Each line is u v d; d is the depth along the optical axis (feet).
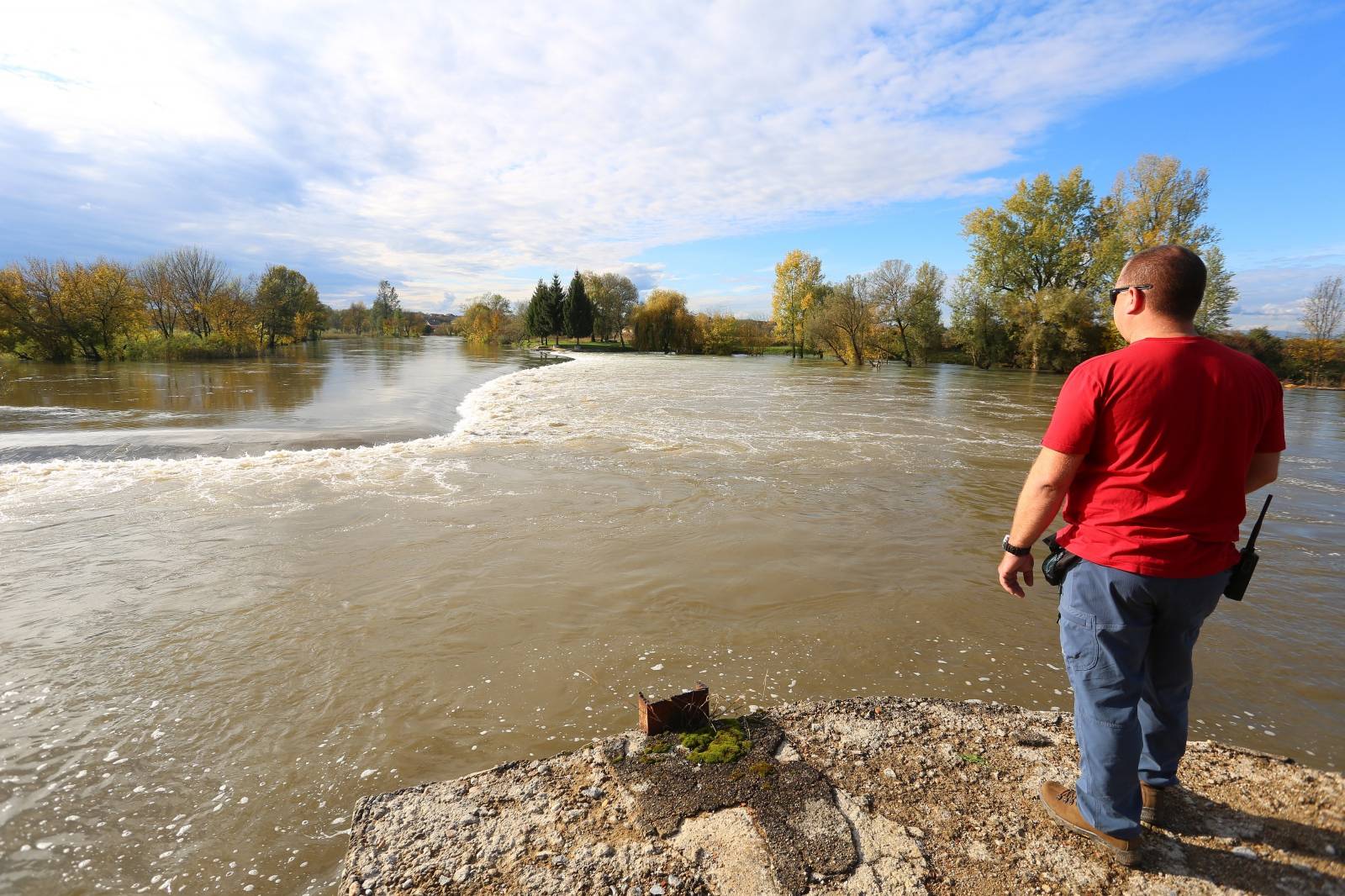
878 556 21.08
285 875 8.15
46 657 13.91
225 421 46.98
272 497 26.71
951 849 7.71
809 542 22.21
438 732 11.30
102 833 8.91
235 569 19.02
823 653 14.43
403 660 13.89
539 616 16.07
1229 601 18.03
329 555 20.21
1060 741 10.12
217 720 11.66
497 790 8.95
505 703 12.25
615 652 14.29
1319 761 10.91
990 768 9.36
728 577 18.84
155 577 18.35
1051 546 8.14
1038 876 7.30
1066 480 7.43
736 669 13.64
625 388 82.02
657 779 9.02
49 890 7.93
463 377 94.17
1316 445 49.39
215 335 144.46
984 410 64.75
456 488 28.48
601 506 26.07
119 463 32.32
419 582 18.15
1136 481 7.04
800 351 227.20
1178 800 8.64
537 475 31.35
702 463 34.96
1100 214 142.10
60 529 22.47
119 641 14.66
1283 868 7.38
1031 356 144.25
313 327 236.22
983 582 18.92
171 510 24.73
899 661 14.10
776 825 8.05
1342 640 15.60
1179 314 7.27
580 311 269.64
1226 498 6.92
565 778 9.14
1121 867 7.42
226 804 9.50
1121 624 7.22
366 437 40.52
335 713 11.90
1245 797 8.70
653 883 7.17
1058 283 147.02
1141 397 6.88
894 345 178.40
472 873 7.38
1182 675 7.61
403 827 8.25
